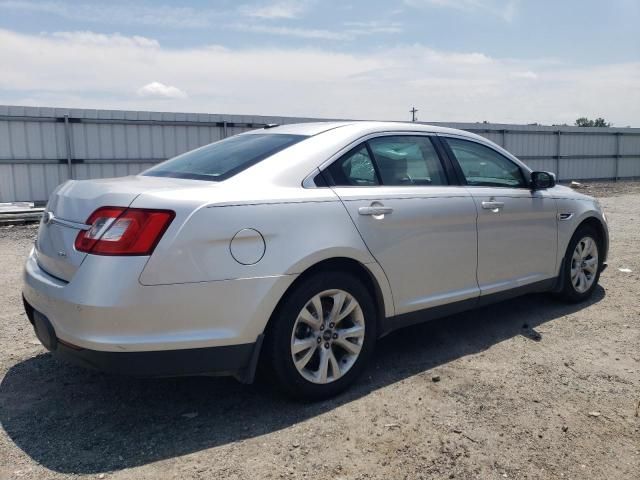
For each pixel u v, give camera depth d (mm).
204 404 3494
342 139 3809
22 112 14766
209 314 3035
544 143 25422
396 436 3115
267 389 3697
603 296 5852
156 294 2898
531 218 4832
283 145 3740
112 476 2732
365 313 3658
